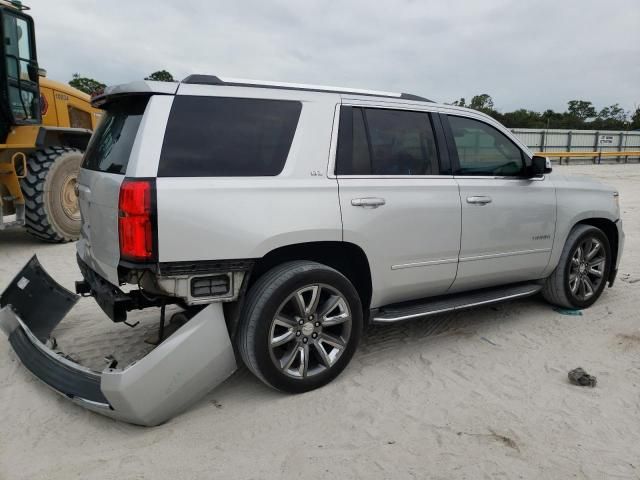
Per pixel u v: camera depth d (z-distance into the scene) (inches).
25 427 118.0
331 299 132.4
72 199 312.3
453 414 124.5
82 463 105.4
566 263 185.9
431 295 159.0
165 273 112.7
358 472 103.7
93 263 133.1
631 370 147.2
